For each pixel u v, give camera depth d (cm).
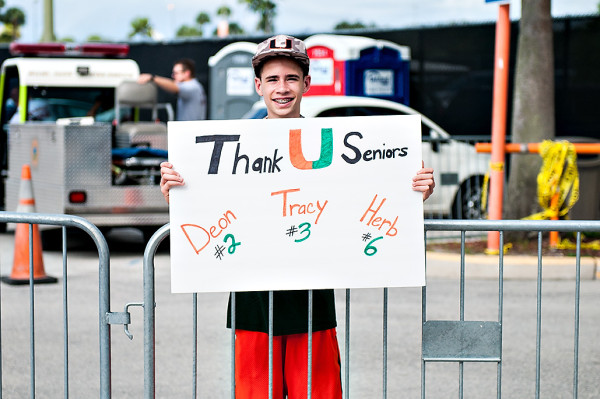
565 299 835
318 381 373
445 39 1512
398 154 358
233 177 359
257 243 359
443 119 1521
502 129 977
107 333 389
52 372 619
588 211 1091
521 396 567
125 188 1079
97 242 392
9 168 1208
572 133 1396
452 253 966
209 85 1781
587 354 657
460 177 1284
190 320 759
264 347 371
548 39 1045
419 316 769
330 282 360
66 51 1347
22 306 817
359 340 693
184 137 359
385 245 359
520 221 376
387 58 1489
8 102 1332
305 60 365
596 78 1382
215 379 598
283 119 358
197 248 360
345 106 1227
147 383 379
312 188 359
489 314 773
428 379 605
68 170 1058
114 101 1334
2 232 1389
